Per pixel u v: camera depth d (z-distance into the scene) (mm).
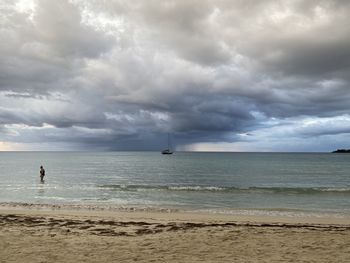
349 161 126938
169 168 76938
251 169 74375
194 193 30453
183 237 11039
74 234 11430
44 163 100938
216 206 22625
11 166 82125
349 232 12305
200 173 61062
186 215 17953
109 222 14367
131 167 80500
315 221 16422
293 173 63312
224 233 11805
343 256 8766
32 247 9414
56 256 8523
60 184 38750
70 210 19750
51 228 12648
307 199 26641
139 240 10531
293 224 14852
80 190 32469
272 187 36719
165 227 13234
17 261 8039
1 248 9258
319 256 8750
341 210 21031
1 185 37156
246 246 9828
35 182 41250
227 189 33500
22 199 25797
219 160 134000
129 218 16141
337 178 52719
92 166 84938
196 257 8594
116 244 9938
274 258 8531
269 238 10945
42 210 19672
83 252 8961
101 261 8156
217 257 8609
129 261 8172
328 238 11023
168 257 8555
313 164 102125
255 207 22266
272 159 150000
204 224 14148
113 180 45750
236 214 18922
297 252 9164
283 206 22859
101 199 26016
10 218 15234
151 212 19234
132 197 27406
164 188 34469
